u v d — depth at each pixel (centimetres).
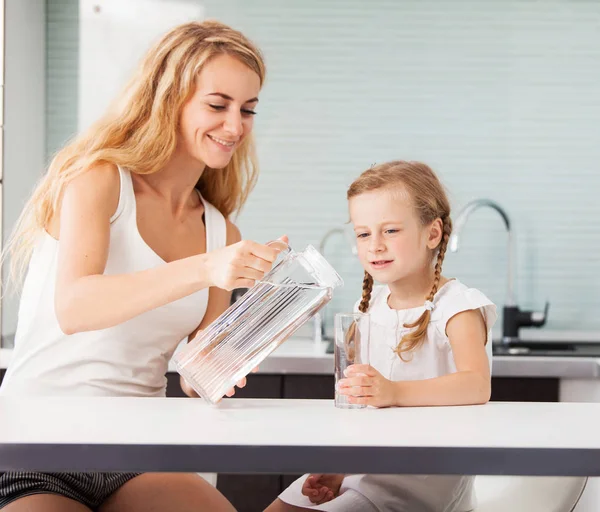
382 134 325
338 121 325
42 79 320
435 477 98
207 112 136
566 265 322
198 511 118
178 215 151
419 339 138
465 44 323
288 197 325
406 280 148
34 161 312
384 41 324
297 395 237
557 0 321
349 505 102
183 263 114
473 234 323
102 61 324
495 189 324
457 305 135
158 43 141
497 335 308
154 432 85
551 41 322
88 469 79
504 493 95
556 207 323
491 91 323
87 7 323
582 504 95
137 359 141
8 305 285
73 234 130
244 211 326
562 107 322
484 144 323
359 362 108
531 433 86
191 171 149
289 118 325
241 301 107
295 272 106
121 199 138
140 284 115
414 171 146
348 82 324
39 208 141
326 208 326
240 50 136
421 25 323
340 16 324
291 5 324
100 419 92
